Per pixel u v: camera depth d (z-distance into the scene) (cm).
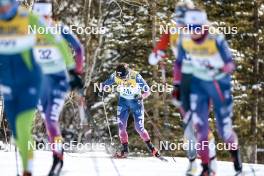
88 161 1850
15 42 1184
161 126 3875
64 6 3738
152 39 3834
